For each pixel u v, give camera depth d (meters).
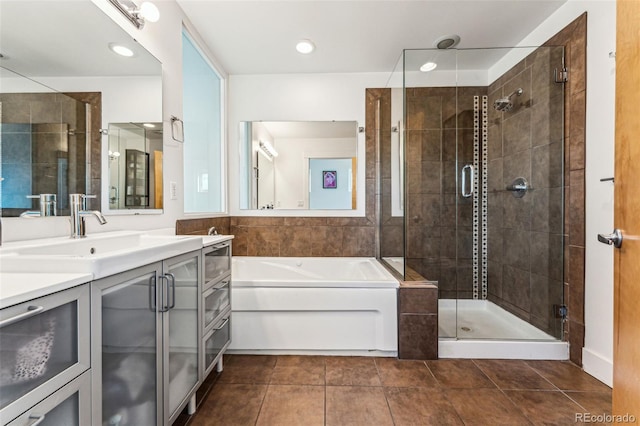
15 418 0.58
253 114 2.86
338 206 2.89
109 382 0.84
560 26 1.93
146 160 1.57
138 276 0.95
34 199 1.02
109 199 1.34
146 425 1.00
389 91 2.66
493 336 2.04
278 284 1.94
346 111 2.85
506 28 2.14
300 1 1.83
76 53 1.17
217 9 1.90
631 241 0.84
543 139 2.06
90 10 1.22
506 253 2.41
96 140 1.26
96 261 0.76
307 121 2.86
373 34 2.20
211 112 2.63
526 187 2.21
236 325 1.96
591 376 1.70
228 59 2.56
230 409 1.42
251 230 2.90
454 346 1.93
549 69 2.00
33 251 0.89
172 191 1.82
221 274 1.70
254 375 1.72
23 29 0.99
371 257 2.87
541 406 1.45
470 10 1.94
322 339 1.95
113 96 1.34
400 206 2.42
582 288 1.79
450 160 2.45
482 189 2.51
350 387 1.60
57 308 0.67
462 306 2.51
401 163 2.40
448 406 1.45
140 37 1.50
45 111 1.06
